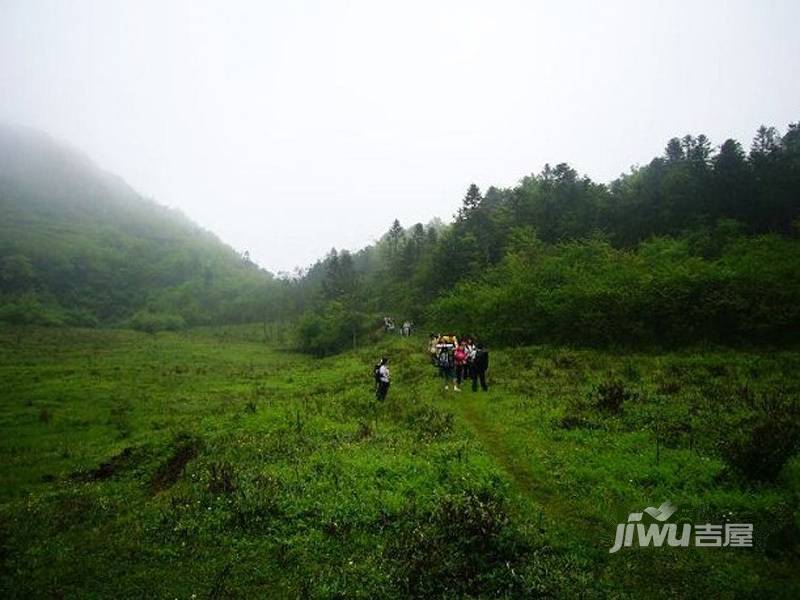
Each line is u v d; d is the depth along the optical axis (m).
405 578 8.16
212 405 26.98
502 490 11.08
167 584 8.69
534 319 37.88
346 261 103.50
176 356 57.78
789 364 22.89
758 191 56.94
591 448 13.49
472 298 45.06
